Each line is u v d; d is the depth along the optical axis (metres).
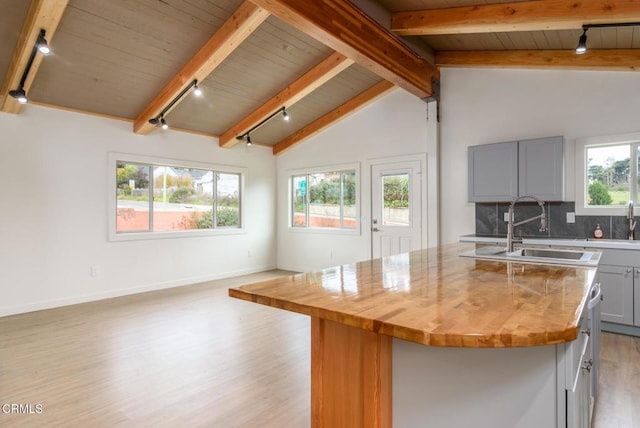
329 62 4.51
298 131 6.65
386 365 1.36
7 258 4.11
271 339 3.35
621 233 3.82
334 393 1.48
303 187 6.89
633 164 3.83
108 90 4.37
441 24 3.53
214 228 6.24
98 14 3.27
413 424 1.34
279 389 2.44
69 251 4.55
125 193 5.17
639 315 3.33
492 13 3.26
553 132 4.25
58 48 3.55
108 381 2.54
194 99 4.98
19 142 4.19
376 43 3.69
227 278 6.23
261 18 3.37
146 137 5.29
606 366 2.78
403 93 5.46
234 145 6.45
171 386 2.48
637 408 2.20
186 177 5.87
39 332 3.53
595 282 1.99
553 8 3.00
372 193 5.85
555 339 1.04
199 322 3.84
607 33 3.31
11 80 3.64
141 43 3.71
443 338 1.02
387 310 1.26
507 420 1.22
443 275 1.90
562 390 1.16
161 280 5.45
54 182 4.44
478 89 4.77
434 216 5.09
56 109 4.45
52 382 2.53
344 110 5.95
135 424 2.04
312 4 2.99
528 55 4.23
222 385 2.49
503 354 1.22
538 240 3.85
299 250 6.87
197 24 3.60
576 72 4.10
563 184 3.96
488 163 4.44
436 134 5.04
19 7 3.01
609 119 3.91
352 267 2.18
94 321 3.87
